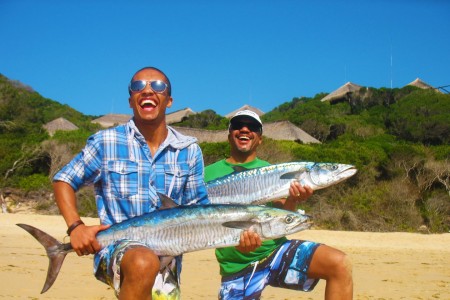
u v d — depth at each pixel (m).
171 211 1.62
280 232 1.70
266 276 2.11
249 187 2.20
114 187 1.69
